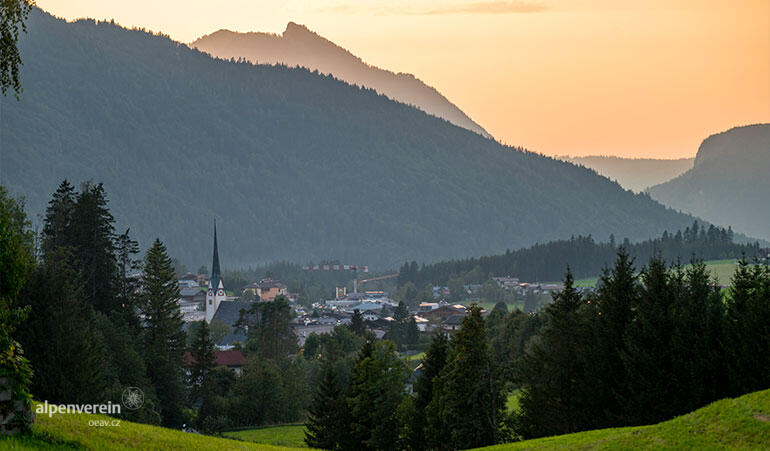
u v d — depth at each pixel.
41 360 79.62
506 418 79.38
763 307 65.94
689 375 69.44
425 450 87.75
